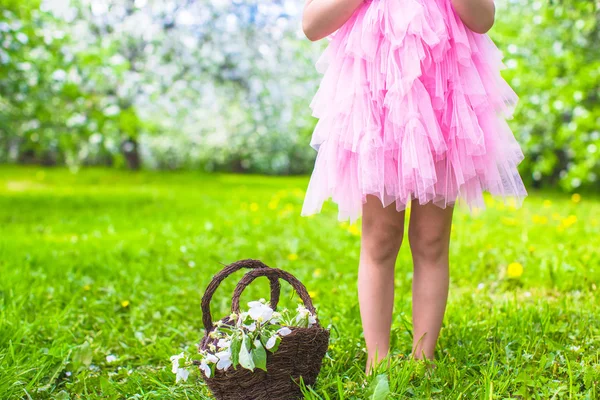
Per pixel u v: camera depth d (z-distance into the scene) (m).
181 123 13.40
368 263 1.98
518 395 1.75
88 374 2.12
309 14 1.93
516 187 1.93
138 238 4.76
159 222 5.73
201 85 13.45
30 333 2.40
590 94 8.46
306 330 1.70
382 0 1.85
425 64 1.82
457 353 2.04
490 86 1.92
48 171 13.45
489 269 3.38
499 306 2.62
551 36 8.33
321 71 2.05
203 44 13.53
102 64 7.49
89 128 7.74
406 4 1.81
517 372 1.85
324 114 1.93
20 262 3.66
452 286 3.18
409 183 1.84
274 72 14.35
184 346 2.43
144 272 3.56
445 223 1.94
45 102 7.08
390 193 1.84
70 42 7.25
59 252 4.08
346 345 2.16
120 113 8.20
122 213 6.56
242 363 1.60
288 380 1.68
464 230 4.74
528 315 2.35
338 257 3.88
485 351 2.09
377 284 1.96
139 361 2.27
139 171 14.09
